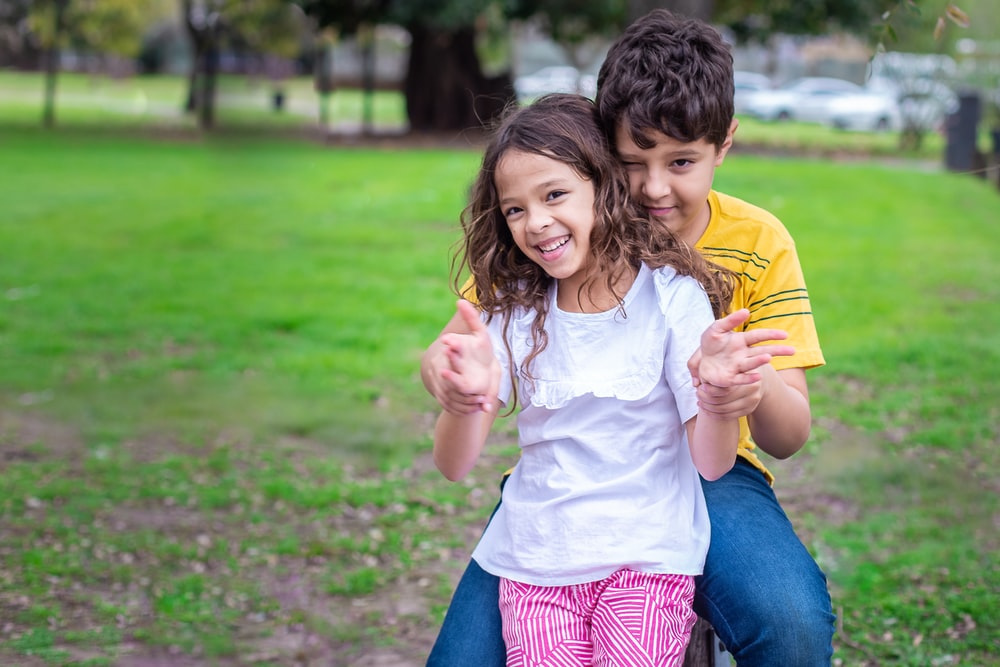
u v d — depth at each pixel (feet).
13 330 25.36
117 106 106.11
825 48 126.62
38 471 17.48
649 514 6.90
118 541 15.06
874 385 21.08
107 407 20.57
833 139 78.54
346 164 55.26
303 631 12.86
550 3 70.64
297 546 14.99
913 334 24.27
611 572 6.84
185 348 24.30
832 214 39.60
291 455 18.38
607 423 7.06
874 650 11.76
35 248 33.83
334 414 20.22
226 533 15.43
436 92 75.25
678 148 7.16
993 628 12.17
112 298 28.17
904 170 55.06
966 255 32.63
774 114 98.84
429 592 13.80
